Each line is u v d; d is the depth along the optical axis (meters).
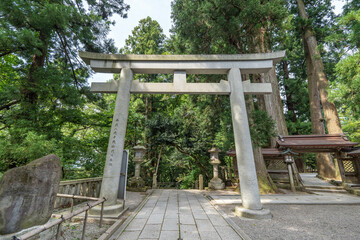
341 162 8.46
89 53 5.15
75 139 6.80
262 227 3.51
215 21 7.10
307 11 13.91
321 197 6.48
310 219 4.04
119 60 5.29
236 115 4.85
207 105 10.62
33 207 2.16
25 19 5.46
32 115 5.74
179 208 5.00
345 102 6.42
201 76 9.38
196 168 13.12
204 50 8.85
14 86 5.20
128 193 7.94
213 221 3.83
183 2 8.66
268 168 9.77
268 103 10.85
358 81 5.41
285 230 3.36
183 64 5.29
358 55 5.75
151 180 13.00
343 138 8.51
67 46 7.80
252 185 4.33
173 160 13.69
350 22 6.48
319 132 12.56
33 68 6.52
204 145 12.02
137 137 14.15
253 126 6.48
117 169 4.40
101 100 8.77
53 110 6.97
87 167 7.85
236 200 5.86
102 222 3.68
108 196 4.18
